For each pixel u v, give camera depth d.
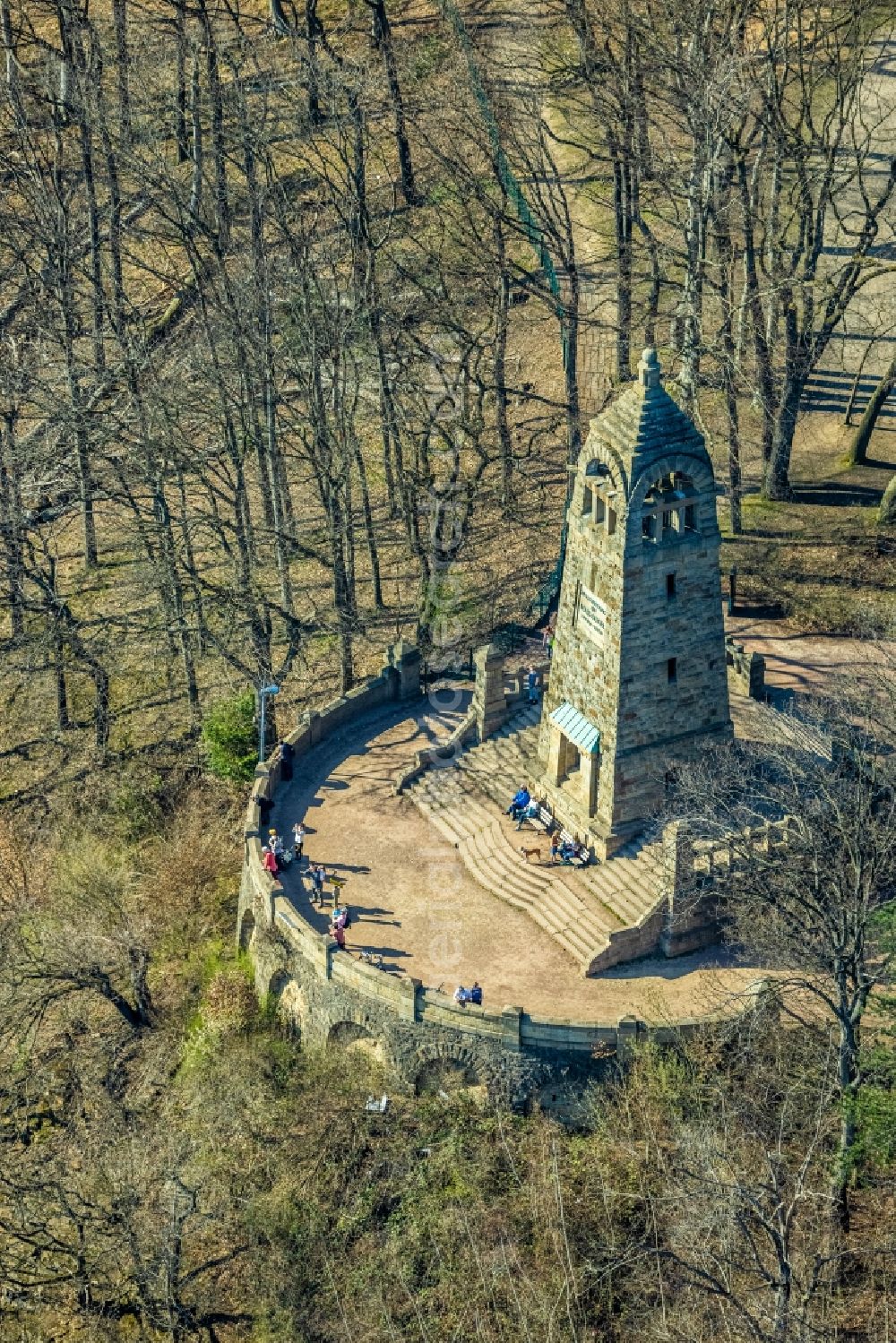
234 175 131.88
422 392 114.75
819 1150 80.06
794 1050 82.69
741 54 110.94
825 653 104.25
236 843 103.75
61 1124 94.38
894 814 78.81
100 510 118.50
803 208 119.00
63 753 111.81
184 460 104.44
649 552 84.62
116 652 115.75
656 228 131.00
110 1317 86.69
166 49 132.12
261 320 108.75
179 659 114.94
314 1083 89.25
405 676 104.62
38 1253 88.56
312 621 107.06
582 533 87.38
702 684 89.12
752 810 87.19
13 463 112.50
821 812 81.44
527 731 99.94
